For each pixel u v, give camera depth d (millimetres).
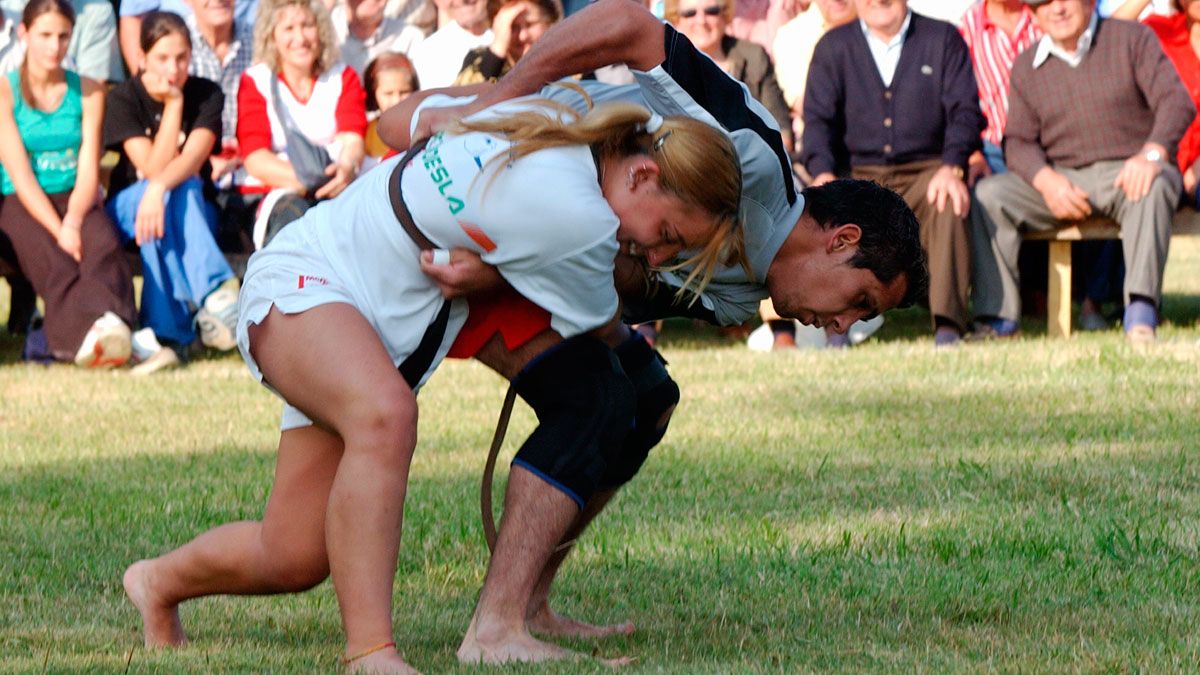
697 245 10984
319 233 11203
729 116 11531
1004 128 30516
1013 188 29969
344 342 10656
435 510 16859
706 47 31156
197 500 17719
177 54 29469
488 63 28344
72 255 28953
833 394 24406
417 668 10828
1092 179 29672
